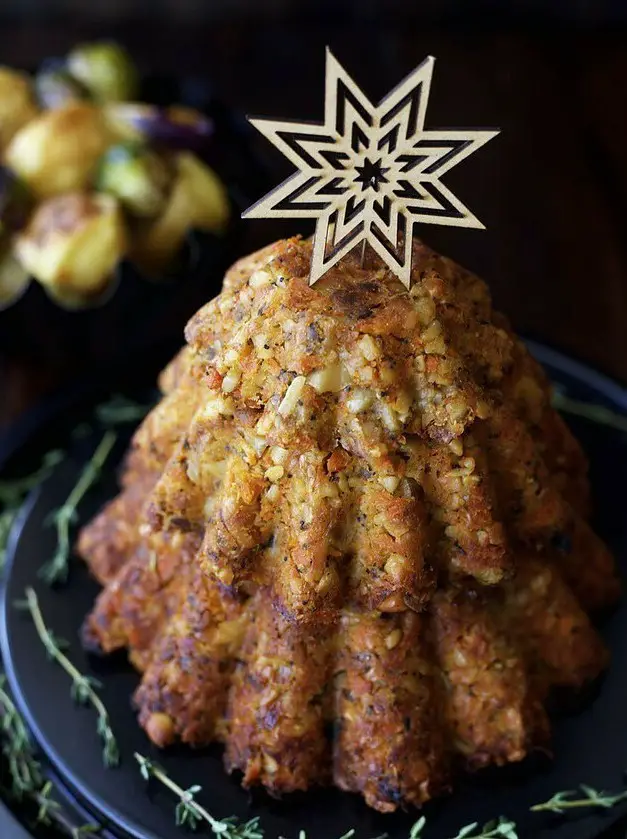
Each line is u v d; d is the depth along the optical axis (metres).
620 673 0.38
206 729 0.36
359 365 0.31
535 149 0.70
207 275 0.55
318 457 0.32
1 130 0.59
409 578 0.32
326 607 0.33
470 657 0.35
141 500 0.39
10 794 0.37
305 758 0.35
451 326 0.32
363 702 0.34
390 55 0.76
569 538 0.36
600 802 0.34
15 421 0.54
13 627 0.40
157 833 0.34
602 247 0.63
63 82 0.61
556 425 0.37
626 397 0.46
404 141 0.31
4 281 0.54
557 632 0.36
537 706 0.36
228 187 0.59
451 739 0.35
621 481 0.44
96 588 0.41
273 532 0.33
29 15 0.80
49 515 0.44
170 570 0.37
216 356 0.33
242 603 0.35
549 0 0.79
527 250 0.63
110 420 0.47
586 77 0.75
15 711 0.38
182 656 0.36
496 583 0.34
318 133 0.30
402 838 0.34
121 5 0.80
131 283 0.54
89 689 0.38
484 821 0.34
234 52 0.77
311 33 0.78
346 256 0.33
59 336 0.56
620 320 0.59
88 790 0.35
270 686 0.35
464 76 0.75
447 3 0.80
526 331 0.49
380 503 0.32
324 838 0.34
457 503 0.32
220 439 0.33
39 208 0.54
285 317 0.31
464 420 0.31
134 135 0.58
